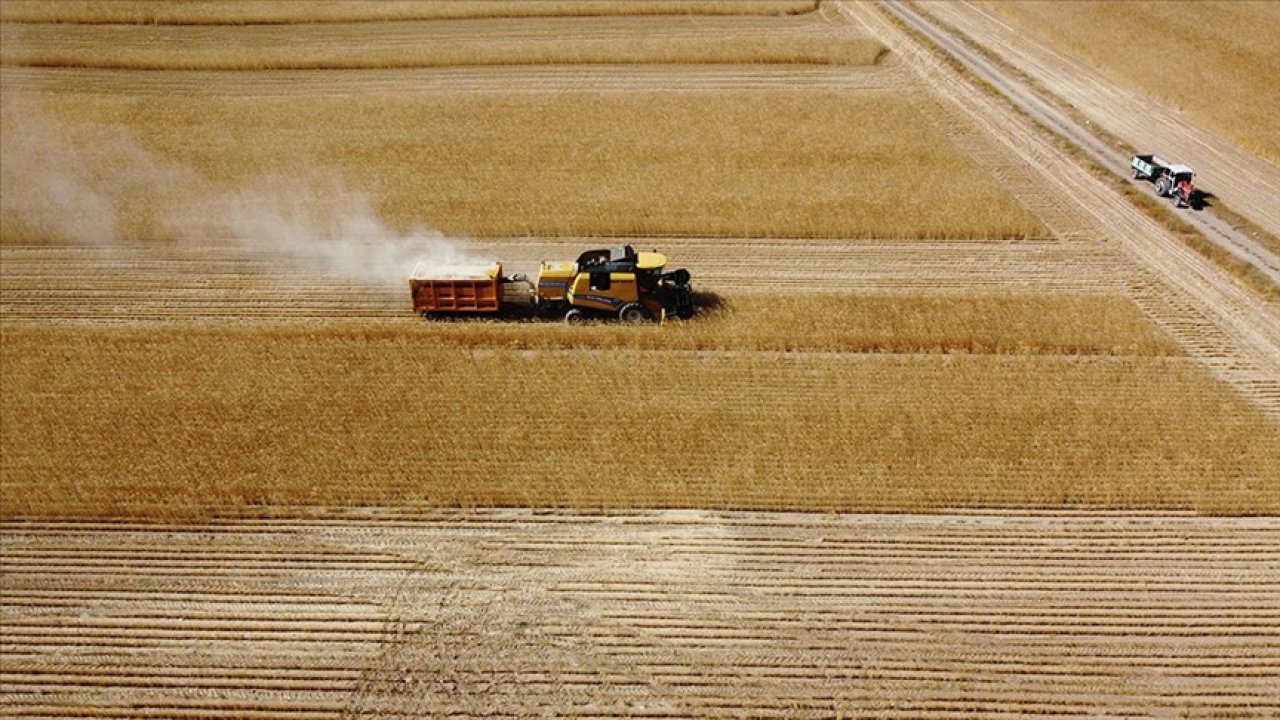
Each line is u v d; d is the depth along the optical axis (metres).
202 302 32.69
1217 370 28.39
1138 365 28.47
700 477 24.17
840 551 22.30
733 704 18.77
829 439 25.28
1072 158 42.06
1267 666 19.36
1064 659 19.58
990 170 41.47
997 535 22.67
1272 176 40.50
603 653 19.88
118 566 22.20
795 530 22.89
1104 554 22.12
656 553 22.28
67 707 18.98
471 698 19.02
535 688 19.19
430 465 24.62
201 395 27.31
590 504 23.52
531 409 26.55
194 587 21.61
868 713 18.53
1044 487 23.66
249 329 30.48
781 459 24.70
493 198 39.44
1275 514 23.11
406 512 23.47
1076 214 37.88
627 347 29.75
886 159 42.19
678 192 39.53
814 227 36.66
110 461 24.94
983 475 24.16
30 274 34.56
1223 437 25.17
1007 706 18.62
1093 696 18.78
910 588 21.30
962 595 21.09
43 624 20.81
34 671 19.77
